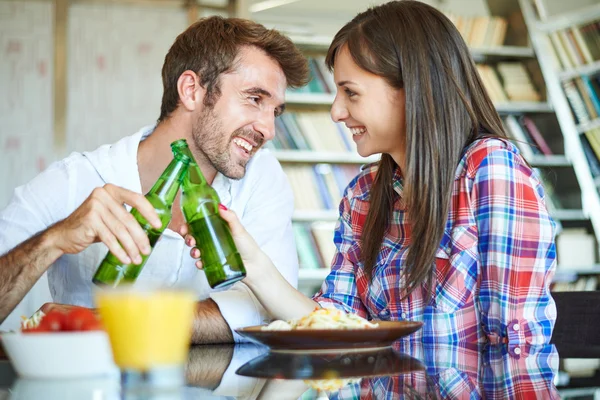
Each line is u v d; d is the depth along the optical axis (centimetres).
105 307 75
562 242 440
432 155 151
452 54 155
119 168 179
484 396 76
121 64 431
